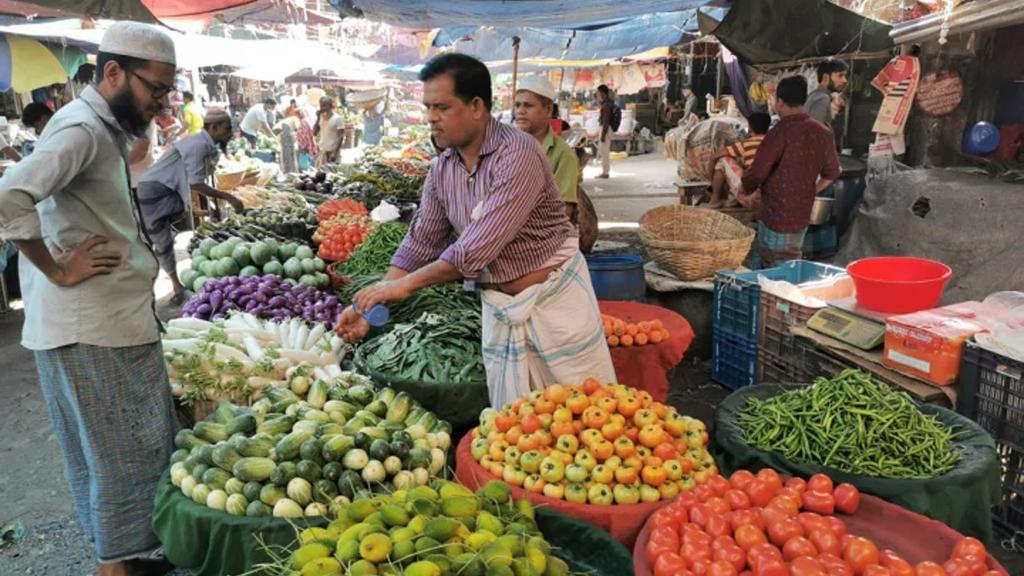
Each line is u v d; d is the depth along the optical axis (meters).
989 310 3.54
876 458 2.64
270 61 13.82
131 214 2.65
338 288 5.58
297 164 17.03
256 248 5.51
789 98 5.13
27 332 2.64
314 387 3.18
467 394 3.44
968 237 5.83
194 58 12.73
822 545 2.04
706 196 8.48
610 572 2.20
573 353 2.94
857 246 6.92
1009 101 6.38
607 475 2.43
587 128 21.83
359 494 2.47
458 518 2.04
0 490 3.95
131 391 2.71
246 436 2.78
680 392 5.02
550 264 2.86
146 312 2.74
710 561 1.97
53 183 2.29
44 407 5.01
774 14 6.29
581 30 10.06
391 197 9.17
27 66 9.94
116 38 2.42
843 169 7.32
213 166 7.58
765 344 4.60
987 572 1.93
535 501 2.42
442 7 5.95
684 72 20.31
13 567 3.29
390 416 3.08
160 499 2.59
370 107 20.28
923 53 6.73
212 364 3.46
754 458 2.75
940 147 6.97
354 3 5.87
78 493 2.91
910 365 3.42
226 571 2.40
